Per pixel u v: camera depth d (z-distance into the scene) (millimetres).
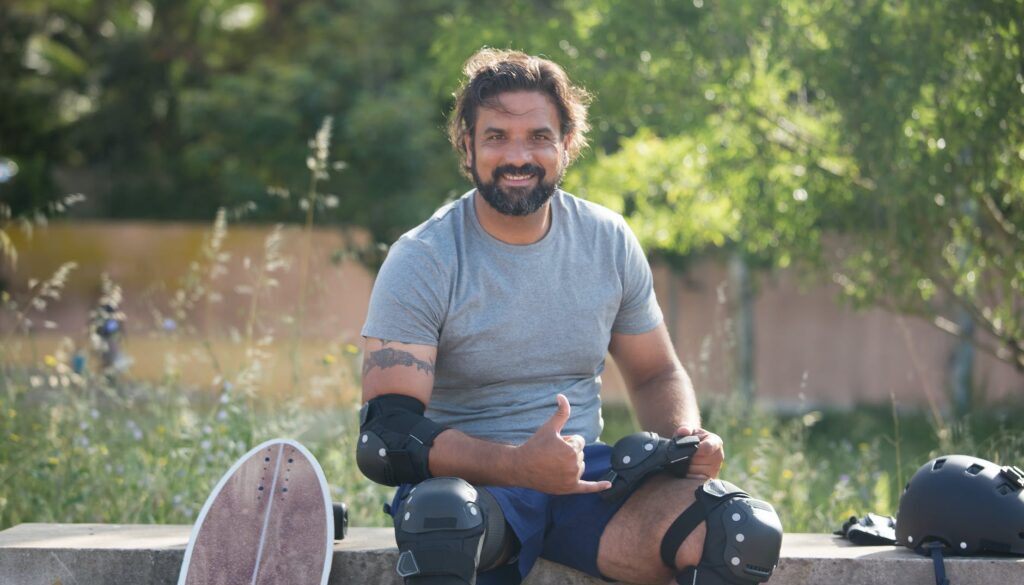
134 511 4680
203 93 15539
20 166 20484
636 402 3299
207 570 3035
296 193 14812
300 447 3215
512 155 2922
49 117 22109
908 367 15930
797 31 7320
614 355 3346
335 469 4965
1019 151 6609
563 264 3074
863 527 3453
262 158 15367
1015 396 9688
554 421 2721
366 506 4805
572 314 3066
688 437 2920
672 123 8156
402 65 15344
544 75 2992
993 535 3141
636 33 8008
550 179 2967
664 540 2875
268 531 3086
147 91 21438
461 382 3064
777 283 17172
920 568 3193
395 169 13984
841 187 7570
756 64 7984
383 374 2932
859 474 5535
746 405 6172
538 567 3172
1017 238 6977
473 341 3014
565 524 3021
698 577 2816
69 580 3246
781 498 5094
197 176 20188
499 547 2893
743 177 8156
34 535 3459
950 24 6504
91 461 4945
